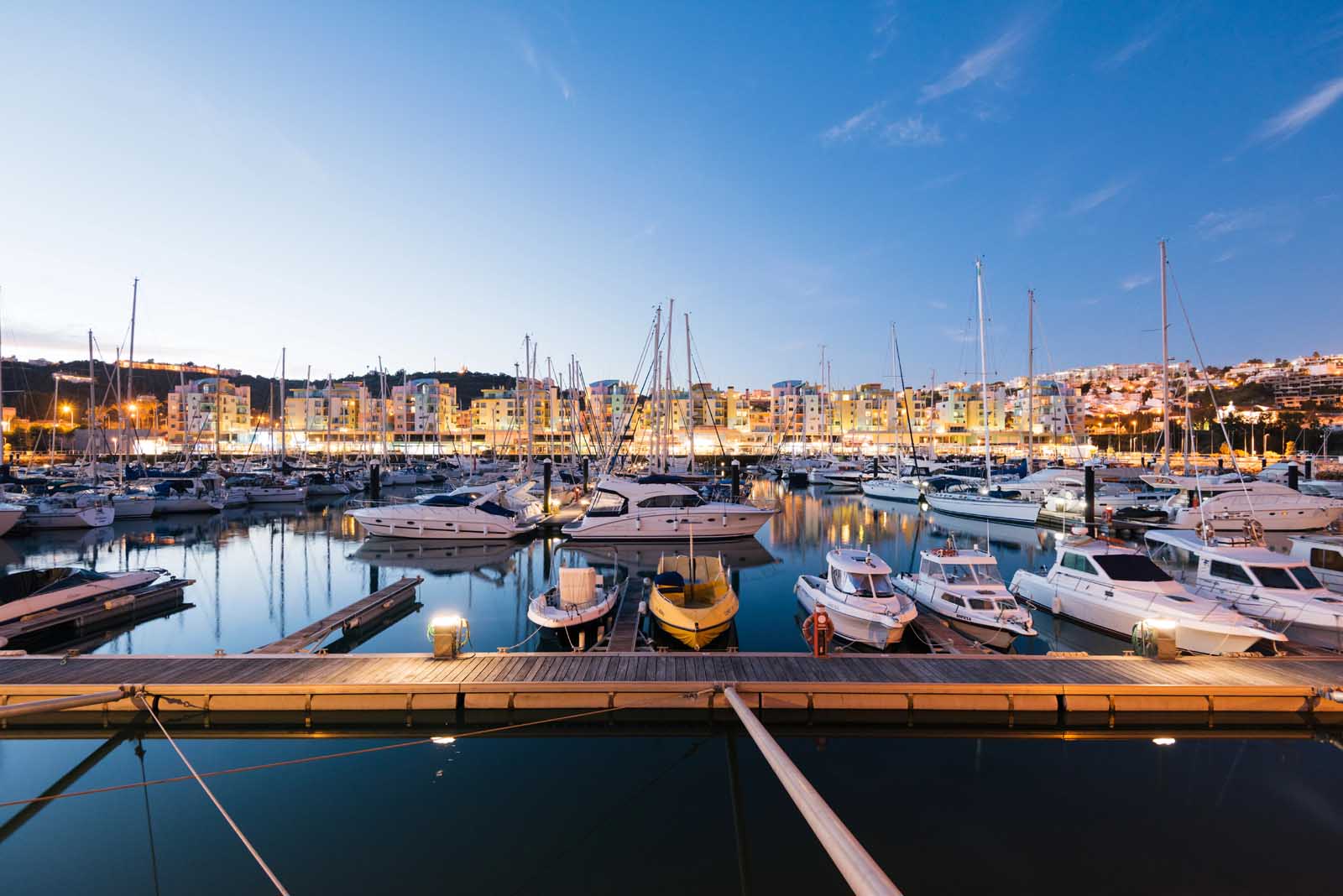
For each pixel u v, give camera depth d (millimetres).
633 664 11922
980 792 9102
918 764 9836
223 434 111250
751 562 25531
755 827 8352
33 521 32844
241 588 21297
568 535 29250
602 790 9219
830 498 52344
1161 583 15172
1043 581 17328
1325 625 13680
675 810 8727
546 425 118250
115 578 17469
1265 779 9414
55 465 60719
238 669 11656
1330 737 10617
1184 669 11672
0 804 7996
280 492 46156
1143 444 109875
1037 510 35719
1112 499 35750
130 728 10766
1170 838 8062
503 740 10680
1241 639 12883
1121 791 9125
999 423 114875
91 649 15133
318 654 12688
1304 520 30047
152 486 44219
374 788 9258
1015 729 10844
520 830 8289
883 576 15727
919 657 12336
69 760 9992
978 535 32594
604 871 7477
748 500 44031
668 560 18219
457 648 12438
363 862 7621
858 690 10930
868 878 3869
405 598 19312
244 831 8234
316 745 10484
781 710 10992
